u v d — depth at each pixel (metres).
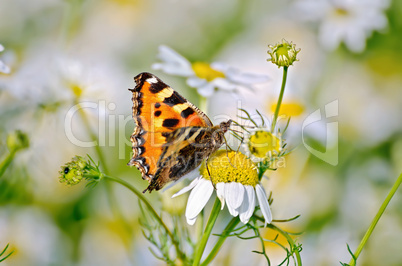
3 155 0.36
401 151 0.43
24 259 0.39
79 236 0.40
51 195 0.39
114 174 0.40
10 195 0.38
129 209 0.40
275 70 0.44
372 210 0.42
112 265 0.39
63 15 0.45
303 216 0.40
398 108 0.45
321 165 0.42
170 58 0.38
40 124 0.38
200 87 0.37
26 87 0.38
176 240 0.33
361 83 0.45
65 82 0.38
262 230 0.39
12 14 0.45
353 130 0.44
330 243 0.40
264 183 0.40
